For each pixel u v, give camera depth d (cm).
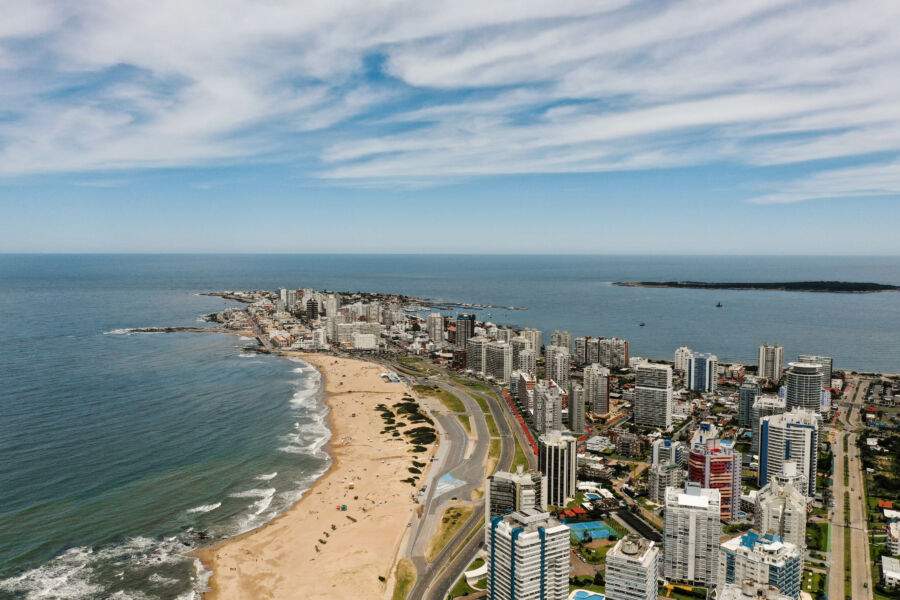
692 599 18888
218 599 18500
